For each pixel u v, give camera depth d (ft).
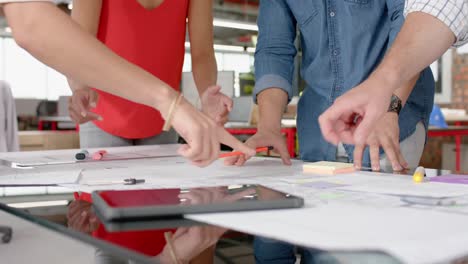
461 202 1.57
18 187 2.04
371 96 2.01
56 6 2.22
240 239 1.13
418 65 2.17
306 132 3.99
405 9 2.39
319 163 2.70
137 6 4.10
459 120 15.01
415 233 1.10
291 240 1.08
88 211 1.47
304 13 3.73
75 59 2.12
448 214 1.36
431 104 3.60
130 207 1.34
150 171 2.64
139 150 3.87
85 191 1.91
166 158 3.33
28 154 3.58
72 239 1.19
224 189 1.70
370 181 2.15
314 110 3.92
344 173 2.49
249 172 2.59
